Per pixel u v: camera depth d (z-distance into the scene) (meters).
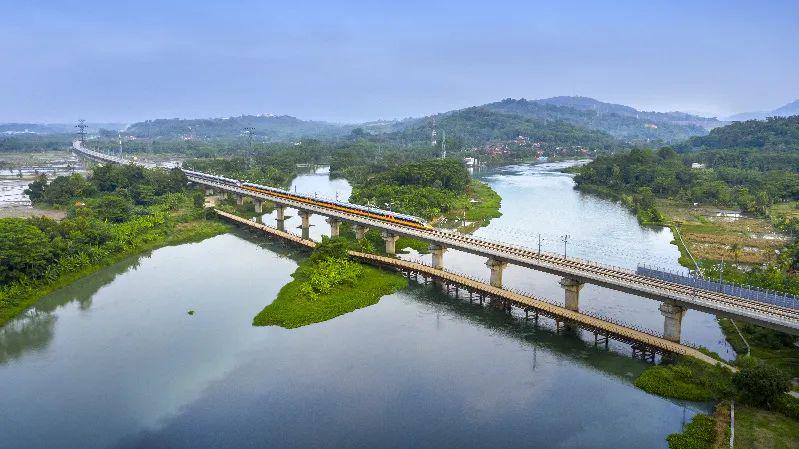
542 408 94.69
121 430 89.38
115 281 162.62
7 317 133.62
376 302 143.88
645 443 84.94
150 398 98.44
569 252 189.75
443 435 87.19
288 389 100.69
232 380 103.94
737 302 109.31
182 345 118.56
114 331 126.31
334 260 163.00
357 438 86.50
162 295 149.62
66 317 135.25
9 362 112.25
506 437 86.69
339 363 110.19
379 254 180.25
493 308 140.75
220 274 168.62
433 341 120.62
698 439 83.38
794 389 92.75
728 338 116.69
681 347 107.94
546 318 134.25
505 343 120.12
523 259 137.62
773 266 160.00
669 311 110.88
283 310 134.88
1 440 87.00
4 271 147.00
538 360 112.25
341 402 96.44
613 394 99.06
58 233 178.50
